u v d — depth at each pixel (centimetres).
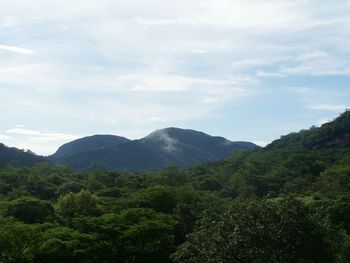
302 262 2992
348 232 6019
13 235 5088
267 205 3120
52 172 13475
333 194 9044
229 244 3030
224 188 12406
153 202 7212
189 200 7488
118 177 12244
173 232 6247
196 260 3188
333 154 16088
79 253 4966
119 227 5500
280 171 13888
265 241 2984
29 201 6700
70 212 7025
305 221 3014
